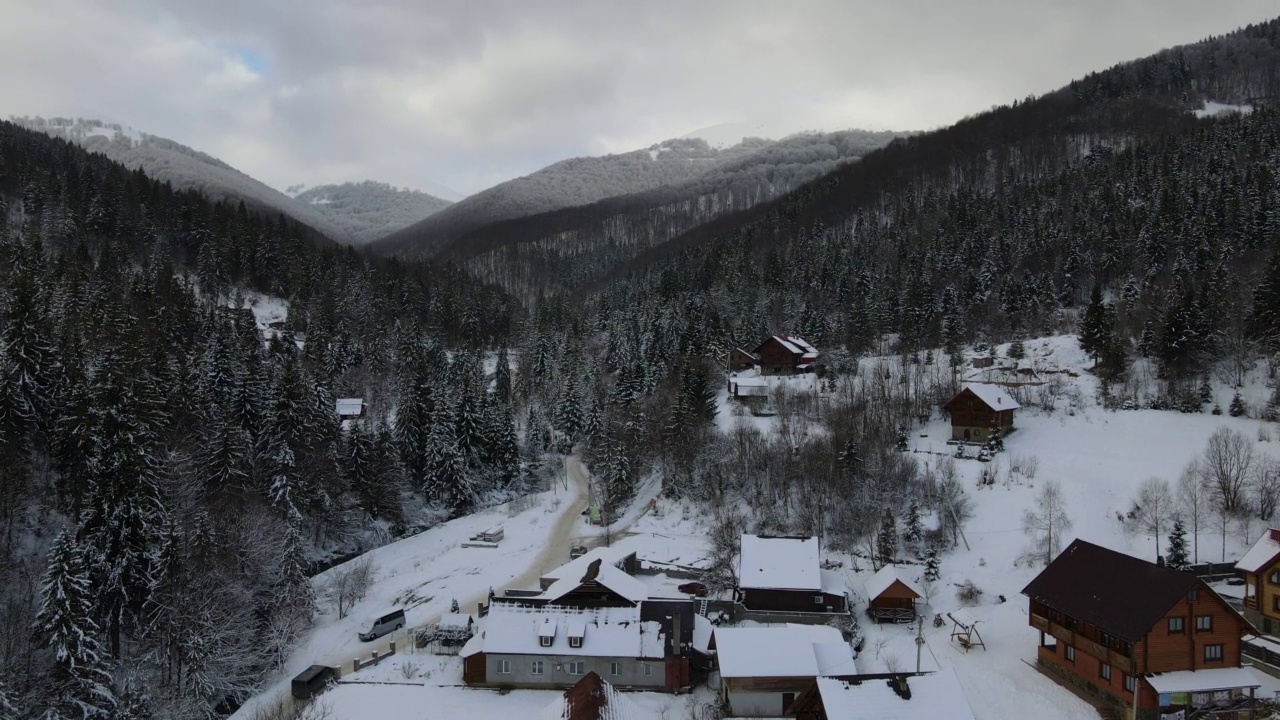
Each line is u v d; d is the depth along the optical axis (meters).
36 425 70.44
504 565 76.88
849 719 38.97
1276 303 93.25
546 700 51.16
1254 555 51.94
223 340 101.25
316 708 49.41
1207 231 132.50
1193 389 92.50
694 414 102.50
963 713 39.47
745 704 48.25
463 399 108.38
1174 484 72.25
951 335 124.62
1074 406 97.25
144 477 60.88
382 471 93.44
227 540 65.69
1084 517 69.75
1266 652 46.50
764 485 87.31
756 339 147.88
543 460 117.12
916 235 183.62
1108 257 138.25
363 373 134.88
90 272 124.25
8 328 69.62
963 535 71.38
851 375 117.44
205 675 52.75
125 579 56.62
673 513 89.06
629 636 53.66
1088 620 44.22
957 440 93.94
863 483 82.38
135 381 73.25
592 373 142.62
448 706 50.16
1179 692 40.16
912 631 57.22
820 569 67.19
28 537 64.75
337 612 67.00
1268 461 70.38
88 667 48.94
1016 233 166.75
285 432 84.19
